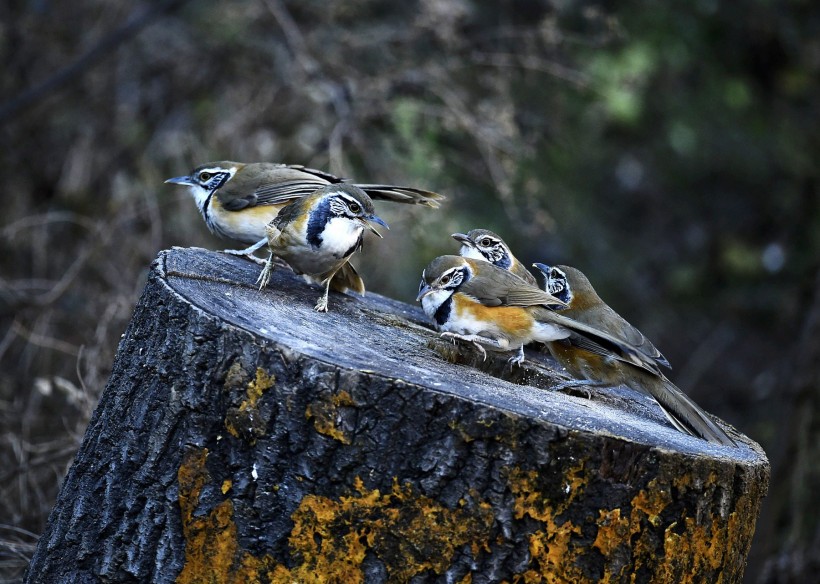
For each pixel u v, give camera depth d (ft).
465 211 51.24
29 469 33.37
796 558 43.27
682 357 73.67
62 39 54.29
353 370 20.63
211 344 21.65
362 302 30.35
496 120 47.93
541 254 58.95
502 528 20.52
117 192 51.62
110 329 40.50
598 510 20.76
